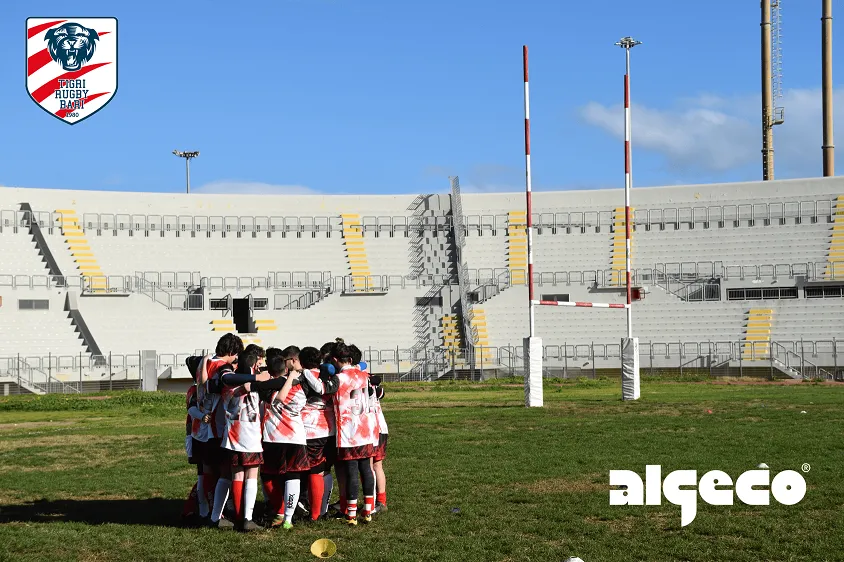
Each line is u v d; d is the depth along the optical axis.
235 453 10.60
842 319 50.94
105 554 9.56
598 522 10.62
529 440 17.98
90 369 47.19
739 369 48.81
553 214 61.22
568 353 52.41
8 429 24.42
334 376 10.77
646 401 28.48
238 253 59.47
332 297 56.16
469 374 51.44
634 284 56.25
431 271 60.28
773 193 58.62
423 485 13.07
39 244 55.41
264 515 11.51
